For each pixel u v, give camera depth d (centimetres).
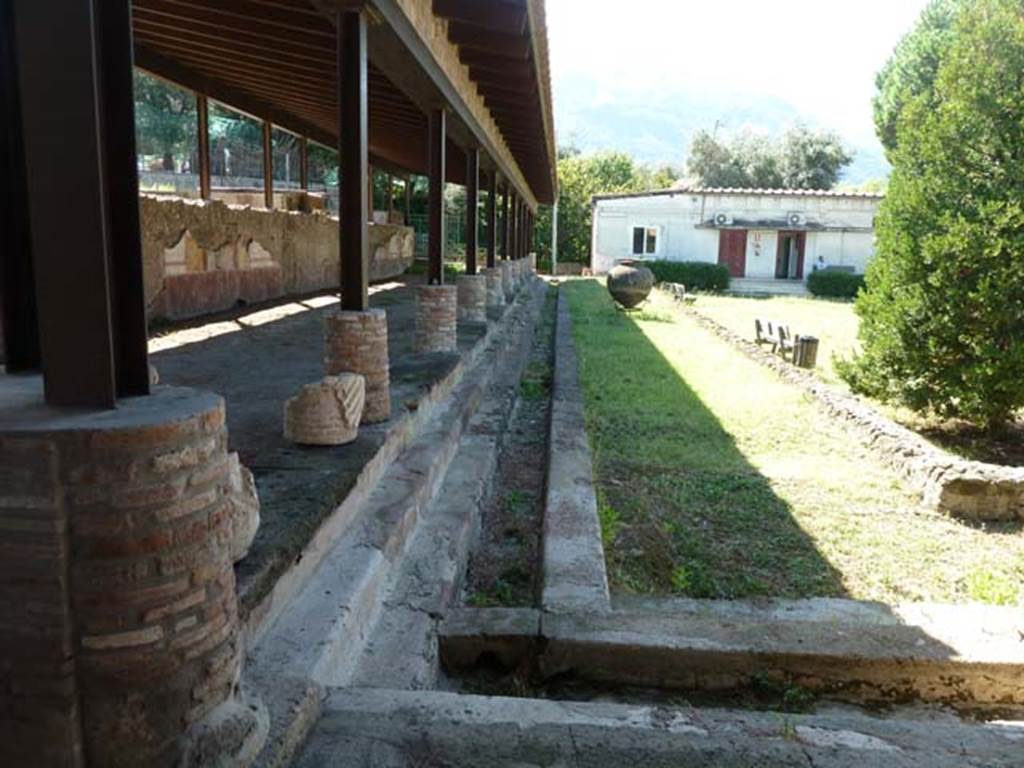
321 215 1544
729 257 2922
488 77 799
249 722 200
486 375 790
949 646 338
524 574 445
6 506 165
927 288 738
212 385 582
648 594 408
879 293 791
